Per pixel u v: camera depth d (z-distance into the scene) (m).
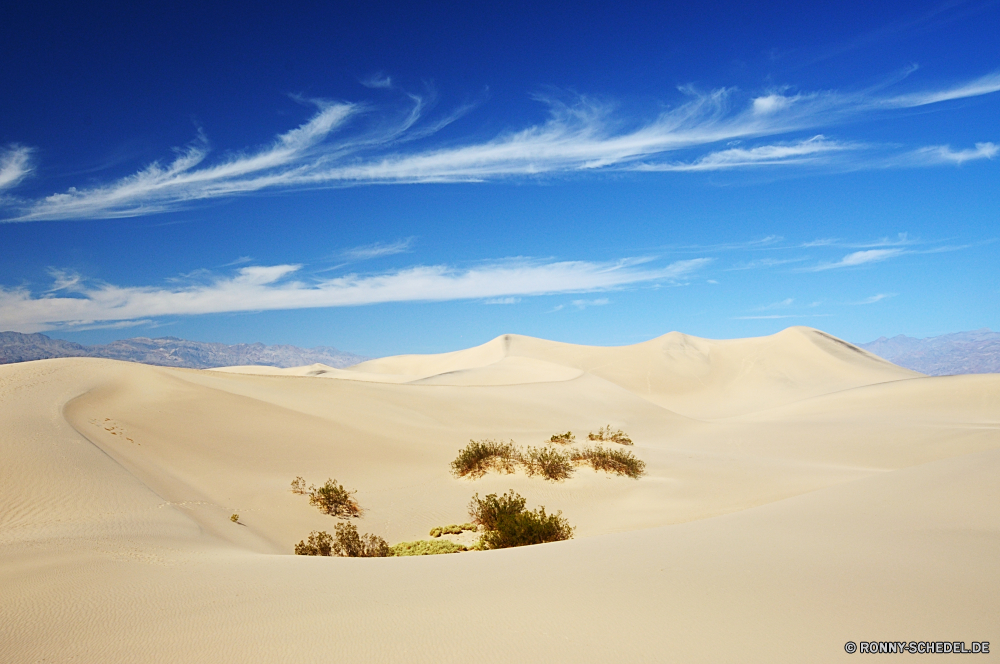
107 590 7.72
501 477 25.44
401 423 37.06
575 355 128.75
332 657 4.91
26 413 23.56
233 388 37.72
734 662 4.31
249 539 15.62
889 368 110.94
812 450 39.69
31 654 5.52
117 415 26.47
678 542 8.62
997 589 5.59
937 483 10.98
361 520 19.98
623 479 25.89
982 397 57.94
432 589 6.99
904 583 5.88
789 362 112.88
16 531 13.10
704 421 59.78
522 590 6.54
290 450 26.69
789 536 8.36
